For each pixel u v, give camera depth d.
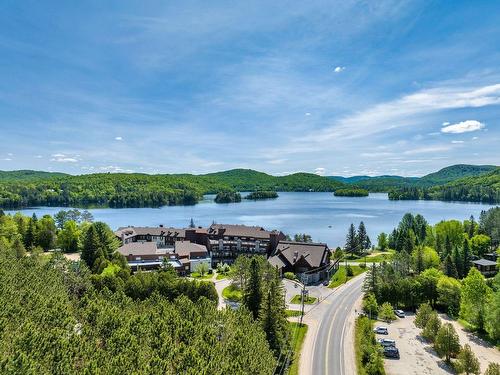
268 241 141.38
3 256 80.62
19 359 31.70
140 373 36.91
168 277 85.81
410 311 94.31
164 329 49.66
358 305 95.06
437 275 103.94
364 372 61.91
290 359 63.69
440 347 67.06
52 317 45.97
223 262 138.25
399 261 118.56
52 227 162.12
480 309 79.94
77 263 82.50
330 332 77.88
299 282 116.38
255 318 73.94
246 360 44.56
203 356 44.75
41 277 66.06
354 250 166.62
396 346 73.19
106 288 69.81
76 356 38.88
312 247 127.69
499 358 68.69
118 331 45.03
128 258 123.81
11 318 44.12
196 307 62.62
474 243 155.62
